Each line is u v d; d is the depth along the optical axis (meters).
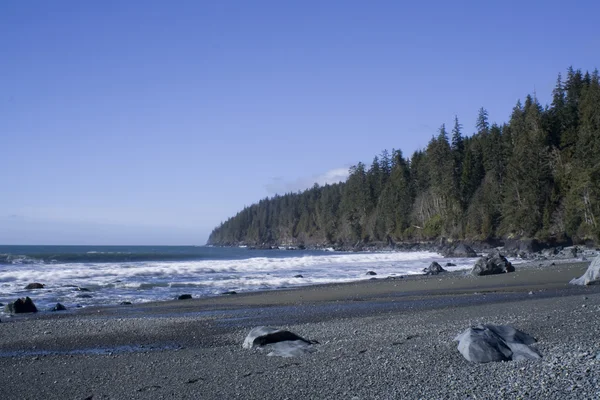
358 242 115.00
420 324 13.82
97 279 33.44
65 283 30.67
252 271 41.72
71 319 17.17
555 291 21.66
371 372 8.52
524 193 69.94
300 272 40.97
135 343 13.05
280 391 7.83
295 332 13.54
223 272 40.53
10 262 49.91
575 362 7.84
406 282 30.16
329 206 138.00
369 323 14.77
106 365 10.52
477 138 93.56
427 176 100.44
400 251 95.00
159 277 35.66
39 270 37.03
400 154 112.56
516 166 72.12
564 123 73.75
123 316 18.14
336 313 17.72
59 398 8.25
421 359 9.12
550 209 67.25
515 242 68.69
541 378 7.25
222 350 11.79
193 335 14.05
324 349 10.98
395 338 11.72
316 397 7.39
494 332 9.73
